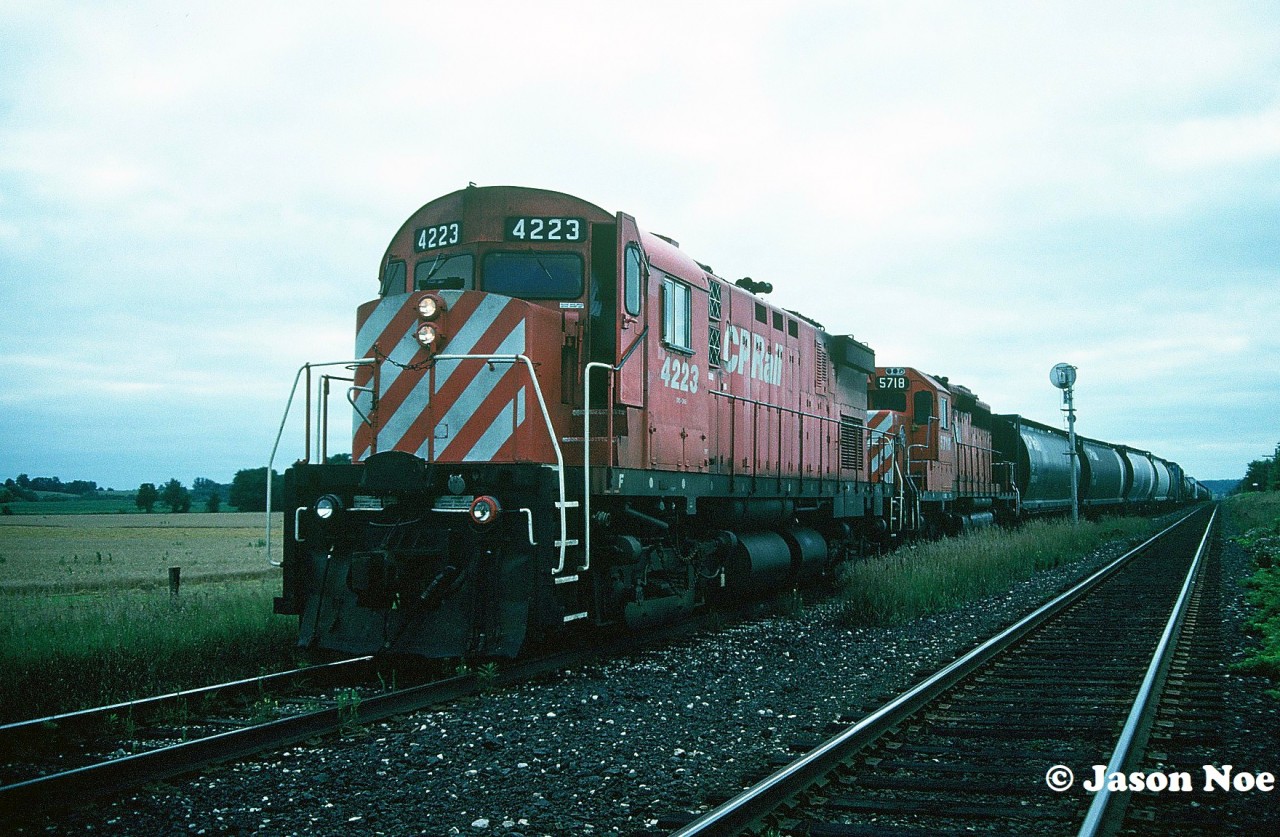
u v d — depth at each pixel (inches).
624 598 360.8
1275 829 179.5
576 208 365.1
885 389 855.7
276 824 187.3
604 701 290.7
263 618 386.9
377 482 328.8
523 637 309.7
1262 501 2586.1
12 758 230.1
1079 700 289.3
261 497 4303.6
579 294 362.3
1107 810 183.0
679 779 213.6
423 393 347.3
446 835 181.0
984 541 740.7
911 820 184.2
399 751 235.3
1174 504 2977.4
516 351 335.0
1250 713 274.5
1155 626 449.1
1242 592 595.8
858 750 225.1
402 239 385.4
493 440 335.9
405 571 320.2
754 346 509.7
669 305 402.6
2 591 745.0
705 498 441.4
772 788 184.2
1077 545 967.6
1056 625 457.7
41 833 180.2
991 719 266.1
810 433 586.6
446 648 314.7
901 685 311.4
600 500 351.9
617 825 184.7
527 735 250.8
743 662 360.5
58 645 322.0
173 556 1280.8
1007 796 197.9
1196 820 181.9
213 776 215.0
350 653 329.7
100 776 200.2
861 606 463.2
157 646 330.6
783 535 545.6
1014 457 1218.0
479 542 319.6
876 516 687.1
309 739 241.6
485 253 362.6
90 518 3464.6
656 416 385.1
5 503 5270.7
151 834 181.5
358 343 366.0
